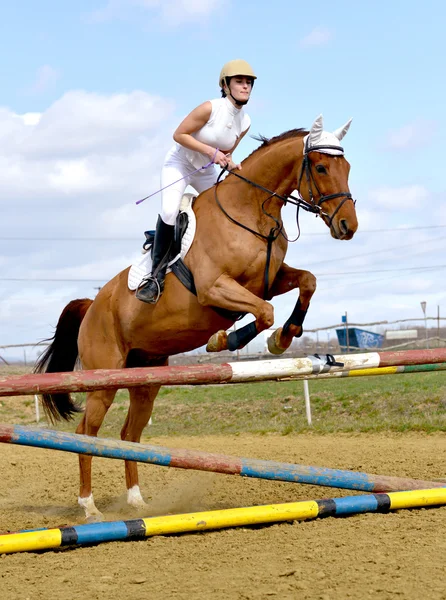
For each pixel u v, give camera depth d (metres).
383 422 10.41
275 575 3.32
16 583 3.48
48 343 6.12
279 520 4.34
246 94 4.87
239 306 4.57
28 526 5.07
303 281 4.82
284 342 4.88
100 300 5.53
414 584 3.08
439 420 9.92
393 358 4.39
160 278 4.96
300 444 9.18
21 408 16.42
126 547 4.06
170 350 5.35
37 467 8.20
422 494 4.55
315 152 4.57
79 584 3.40
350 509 4.43
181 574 3.46
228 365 4.12
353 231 4.48
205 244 4.78
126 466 5.69
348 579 3.20
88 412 5.44
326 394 13.02
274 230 4.75
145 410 5.72
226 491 6.00
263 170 4.75
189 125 4.86
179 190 5.02
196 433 11.85
